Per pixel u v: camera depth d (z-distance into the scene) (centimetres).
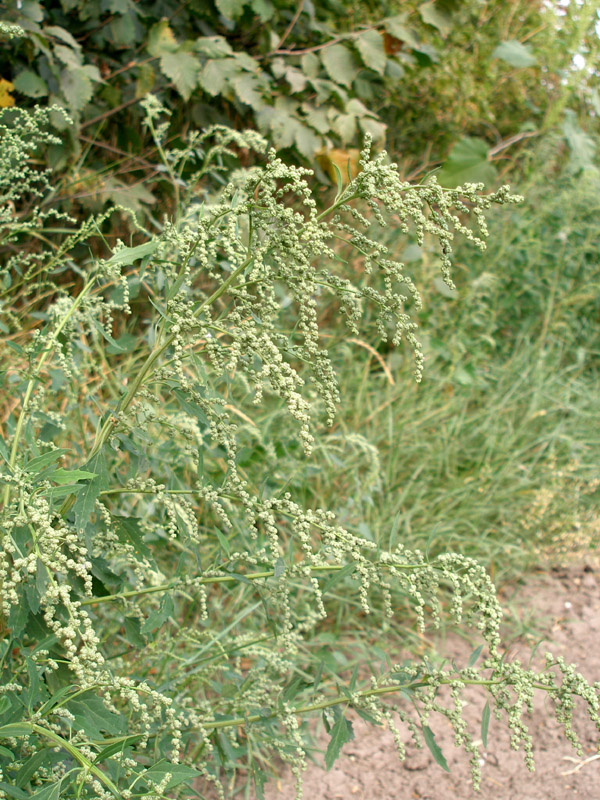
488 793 241
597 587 350
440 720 272
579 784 244
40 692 138
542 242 479
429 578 147
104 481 156
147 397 166
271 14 384
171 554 265
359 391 376
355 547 148
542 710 278
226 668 202
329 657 259
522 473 385
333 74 398
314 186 416
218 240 157
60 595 131
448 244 138
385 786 241
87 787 138
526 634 316
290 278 142
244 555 163
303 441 134
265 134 374
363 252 144
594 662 301
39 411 185
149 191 365
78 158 356
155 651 207
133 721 178
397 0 476
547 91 593
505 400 409
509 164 545
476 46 558
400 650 298
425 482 359
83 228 228
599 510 379
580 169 511
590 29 558
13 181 321
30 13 312
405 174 515
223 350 148
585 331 480
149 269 168
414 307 144
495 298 460
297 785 177
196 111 389
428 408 395
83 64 374
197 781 229
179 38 392
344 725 156
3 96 314
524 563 353
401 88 498
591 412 427
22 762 140
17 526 140
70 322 197
